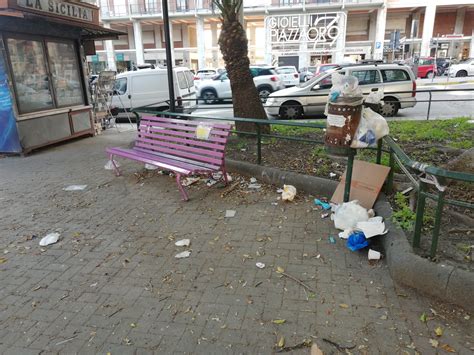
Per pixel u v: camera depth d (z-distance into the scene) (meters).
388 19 47.78
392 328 2.66
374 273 3.30
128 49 50.69
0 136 8.02
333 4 40.34
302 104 12.61
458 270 2.83
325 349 2.51
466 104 14.88
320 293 3.07
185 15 43.56
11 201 5.36
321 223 4.28
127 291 3.20
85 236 4.22
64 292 3.22
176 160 5.59
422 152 6.27
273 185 5.51
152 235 4.18
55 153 8.31
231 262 3.58
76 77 9.64
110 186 5.86
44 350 2.60
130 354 2.53
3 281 3.41
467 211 3.91
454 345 2.49
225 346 2.57
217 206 4.89
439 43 45.00
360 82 12.28
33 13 7.22
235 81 7.36
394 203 4.20
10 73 7.62
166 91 14.12
